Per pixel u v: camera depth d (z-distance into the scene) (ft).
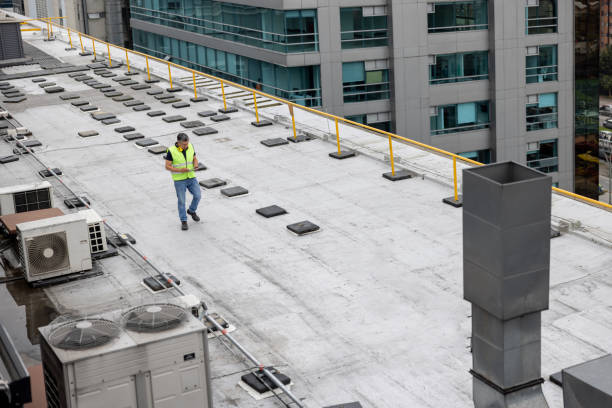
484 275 28.30
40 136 88.63
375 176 69.46
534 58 161.48
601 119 374.22
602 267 50.03
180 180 57.98
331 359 40.70
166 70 124.57
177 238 57.57
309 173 71.26
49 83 119.34
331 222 59.41
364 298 47.14
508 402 29.50
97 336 30.71
